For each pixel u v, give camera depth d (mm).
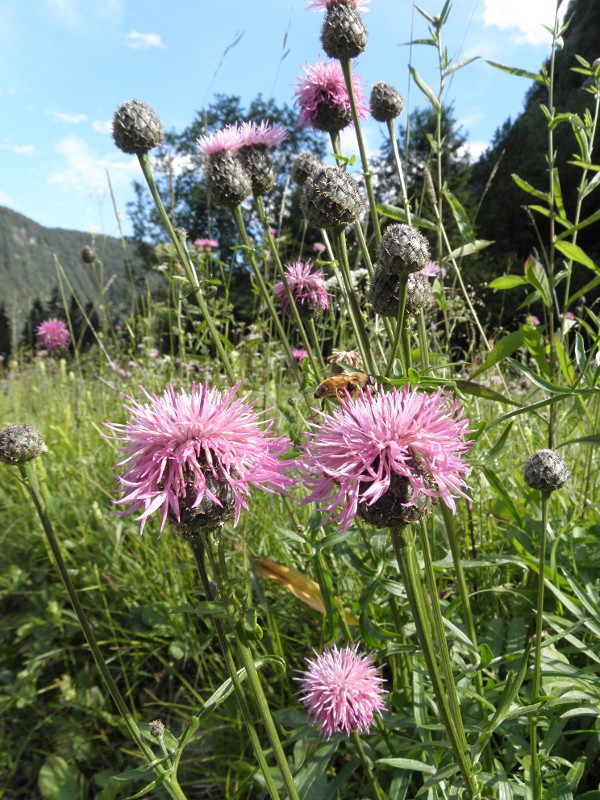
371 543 271
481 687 250
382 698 271
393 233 215
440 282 399
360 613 262
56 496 510
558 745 261
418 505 165
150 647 388
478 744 188
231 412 183
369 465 163
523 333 313
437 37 356
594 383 217
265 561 346
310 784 253
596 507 356
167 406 184
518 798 235
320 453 174
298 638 376
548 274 356
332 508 167
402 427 167
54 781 329
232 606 186
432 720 258
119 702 187
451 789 222
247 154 356
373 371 257
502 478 391
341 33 294
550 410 351
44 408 783
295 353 542
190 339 532
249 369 564
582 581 305
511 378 687
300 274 373
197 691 378
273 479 183
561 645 307
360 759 259
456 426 171
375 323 396
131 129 292
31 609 459
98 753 353
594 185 346
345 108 352
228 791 297
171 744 193
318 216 253
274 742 193
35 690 385
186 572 427
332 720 248
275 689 353
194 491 172
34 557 477
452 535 246
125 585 430
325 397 243
